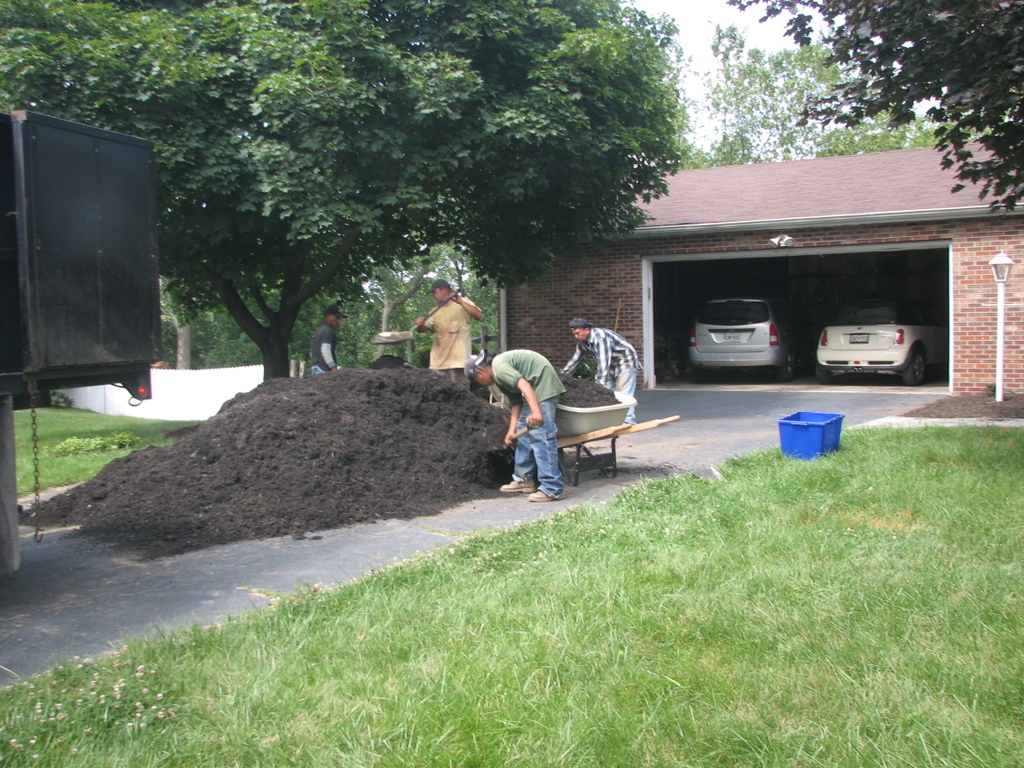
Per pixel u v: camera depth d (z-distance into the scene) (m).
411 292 27.94
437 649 3.79
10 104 11.16
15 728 3.12
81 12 11.20
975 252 14.43
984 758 2.82
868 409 12.91
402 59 11.47
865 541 5.27
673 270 21.20
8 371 4.26
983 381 14.45
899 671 3.44
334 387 8.09
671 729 3.06
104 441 11.85
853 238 15.34
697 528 5.70
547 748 2.96
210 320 35.28
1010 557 4.88
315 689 3.44
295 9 11.88
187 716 3.23
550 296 17.75
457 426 8.26
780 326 17.69
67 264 4.43
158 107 11.30
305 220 11.31
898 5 7.00
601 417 7.85
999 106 7.44
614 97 12.69
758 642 3.78
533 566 5.02
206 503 6.63
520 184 12.40
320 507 6.61
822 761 2.83
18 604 4.80
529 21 12.67
